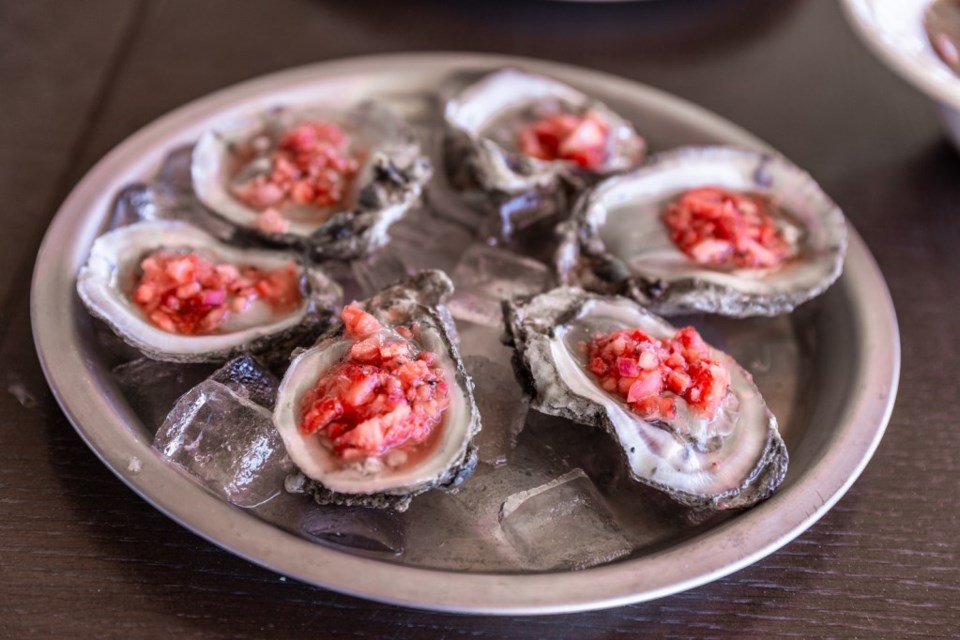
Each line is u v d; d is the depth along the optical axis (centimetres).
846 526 38
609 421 36
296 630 34
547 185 44
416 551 35
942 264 47
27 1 55
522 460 37
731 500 36
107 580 34
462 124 47
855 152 52
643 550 35
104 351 38
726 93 55
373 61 50
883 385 39
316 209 44
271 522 35
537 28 57
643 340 38
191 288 39
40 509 36
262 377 38
